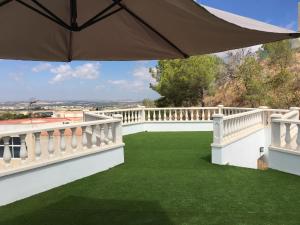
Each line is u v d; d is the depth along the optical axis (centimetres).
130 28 336
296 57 4116
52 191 746
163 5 260
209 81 2684
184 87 2717
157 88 2823
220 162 1002
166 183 794
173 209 612
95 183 805
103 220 562
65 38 365
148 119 1973
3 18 319
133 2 278
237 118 1173
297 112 1377
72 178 830
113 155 989
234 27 231
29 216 589
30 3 306
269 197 680
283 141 1016
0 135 660
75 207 634
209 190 732
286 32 231
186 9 242
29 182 713
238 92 3441
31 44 361
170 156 1155
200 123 1950
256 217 568
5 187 663
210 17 231
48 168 761
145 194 708
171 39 329
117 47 375
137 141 1551
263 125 1498
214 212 593
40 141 802
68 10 321
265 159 1489
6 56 376
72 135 845
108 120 968
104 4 309
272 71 3891
